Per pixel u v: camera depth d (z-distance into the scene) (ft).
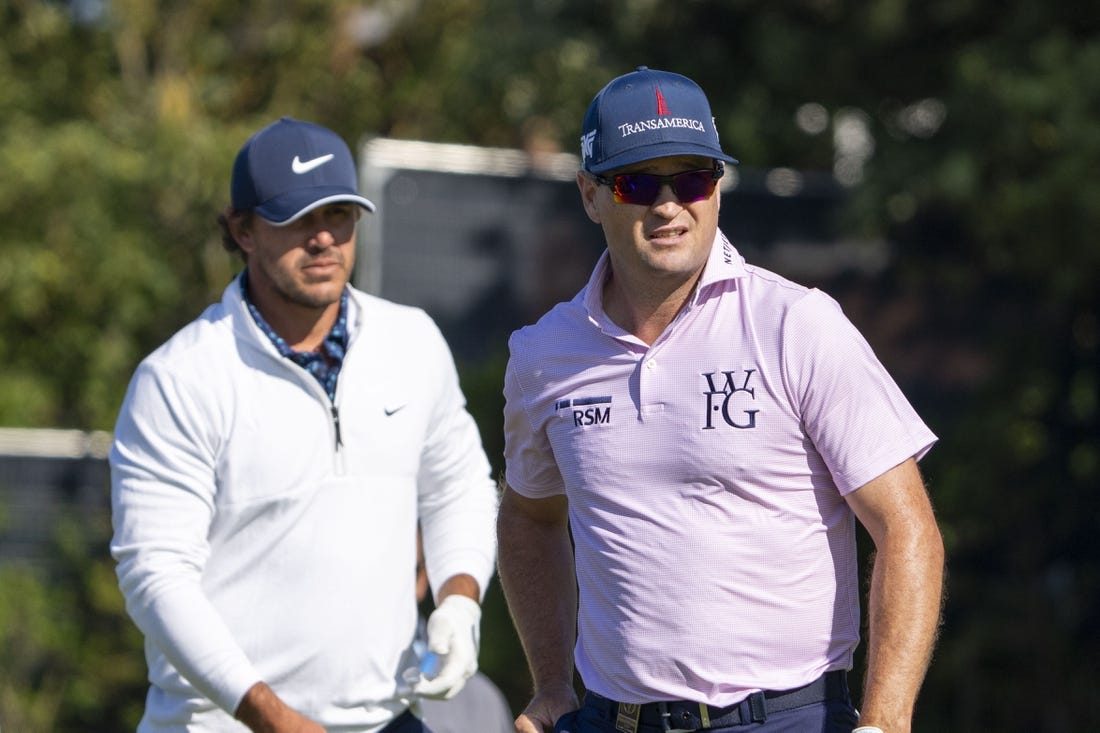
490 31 174.29
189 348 52.03
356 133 212.43
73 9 202.28
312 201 51.78
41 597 131.13
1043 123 115.24
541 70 171.53
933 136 127.44
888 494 38.81
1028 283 133.39
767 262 133.80
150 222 187.32
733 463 39.29
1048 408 129.80
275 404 51.67
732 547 39.47
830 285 134.21
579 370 41.42
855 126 153.07
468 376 123.24
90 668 133.69
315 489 51.67
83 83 201.46
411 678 52.42
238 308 52.60
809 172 147.74
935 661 126.62
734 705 39.68
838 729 39.86
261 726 49.39
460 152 130.31
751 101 150.92
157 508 50.72
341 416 52.29
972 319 134.41
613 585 40.73
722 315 40.04
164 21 204.44
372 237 128.47
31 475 132.57
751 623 39.55
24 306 175.42
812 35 139.23
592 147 40.52
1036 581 126.52
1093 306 129.29
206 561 51.62
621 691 41.09
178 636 49.67
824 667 40.06
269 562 51.47
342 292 54.34
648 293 40.34
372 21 211.20
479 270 130.11
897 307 134.41
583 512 41.63
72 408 181.27
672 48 157.28
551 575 47.88
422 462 55.67
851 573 40.68
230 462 51.24
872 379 39.17
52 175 178.50
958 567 127.65
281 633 51.29
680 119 39.70
